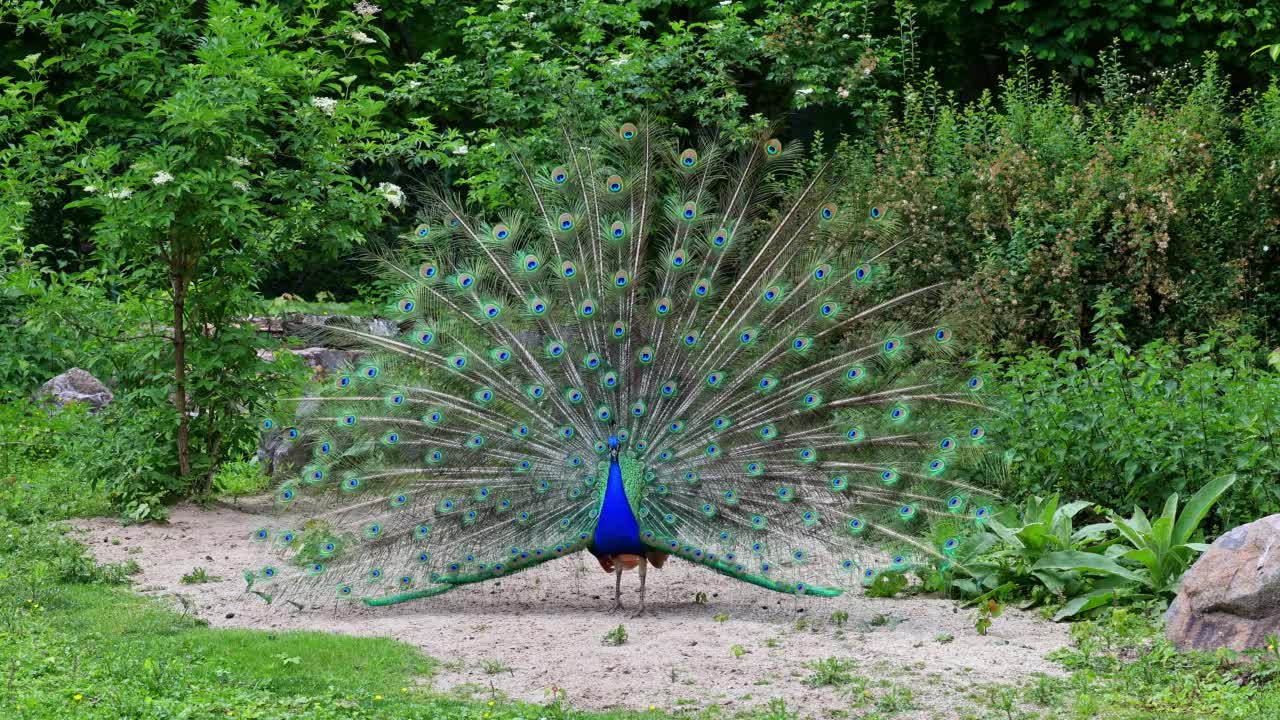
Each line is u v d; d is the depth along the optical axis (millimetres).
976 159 16016
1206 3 18672
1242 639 7508
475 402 9297
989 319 13836
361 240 13773
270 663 7781
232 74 12664
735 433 9188
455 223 9984
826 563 9102
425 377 9562
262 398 13273
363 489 9289
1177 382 10930
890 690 7258
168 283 13336
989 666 7703
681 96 17906
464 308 9672
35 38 19875
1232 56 19141
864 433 9195
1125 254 15016
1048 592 9266
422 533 9195
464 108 20797
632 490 8906
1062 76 21250
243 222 12555
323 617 9156
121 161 13977
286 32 13664
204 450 13297
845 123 20641
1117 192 14898
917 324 10023
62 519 12359
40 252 19969
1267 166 15180
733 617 9188
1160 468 9977
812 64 18469
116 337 13617
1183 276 14969
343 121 14055
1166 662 7469
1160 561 9000
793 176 14328
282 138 13406
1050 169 15555
